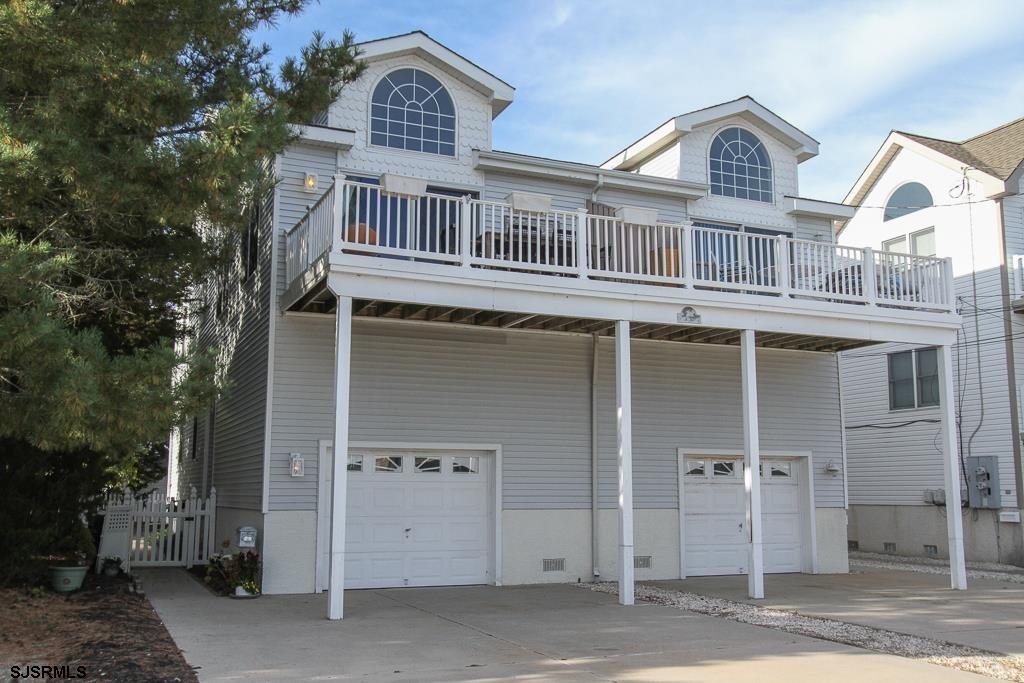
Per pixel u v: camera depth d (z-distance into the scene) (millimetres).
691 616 10484
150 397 7617
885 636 9312
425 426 13180
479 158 14320
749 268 13461
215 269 12617
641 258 12430
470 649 8266
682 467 15016
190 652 7898
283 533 12203
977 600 12180
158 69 8766
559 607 11117
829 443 16297
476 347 13703
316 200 13305
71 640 8039
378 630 9242
